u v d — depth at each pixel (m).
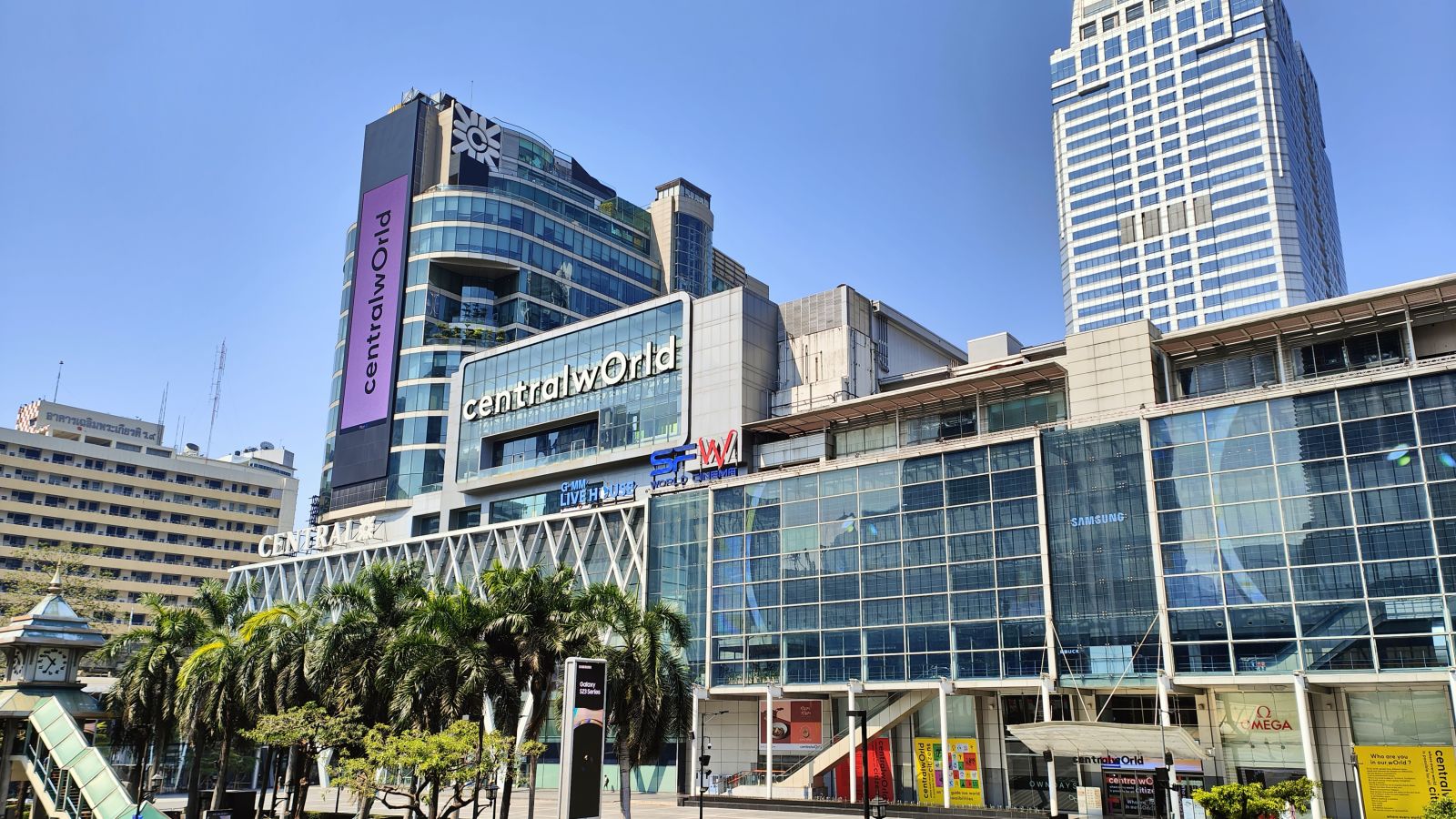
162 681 71.56
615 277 160.62
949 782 77.75
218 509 194.38
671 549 95.56
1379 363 71.56
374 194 149.62
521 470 114.31
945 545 78.31
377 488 133.88
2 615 123.75
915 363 114.94
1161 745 60.38
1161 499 70.12
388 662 55.88
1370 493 62.81
